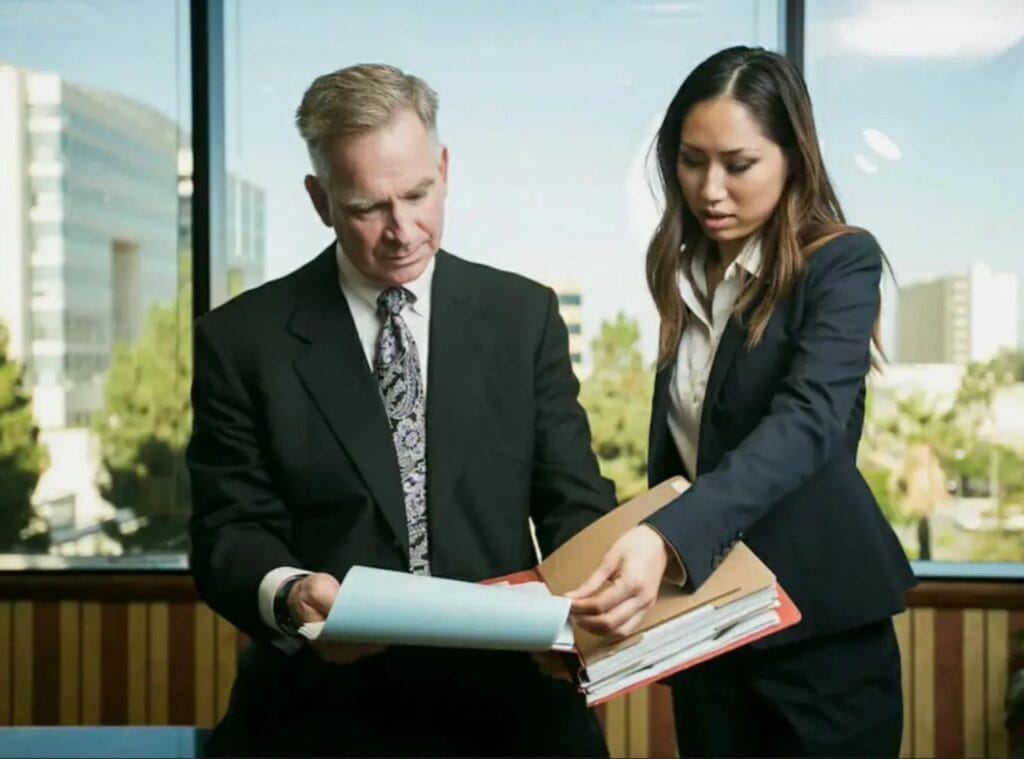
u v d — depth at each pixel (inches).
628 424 130.3
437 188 59.3
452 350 62.2
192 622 131.8
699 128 63.4
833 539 64.8
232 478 62.1
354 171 56.6
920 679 126.4
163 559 134.4
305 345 61.8
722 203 63.8
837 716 65.7
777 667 66.2
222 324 63.4
